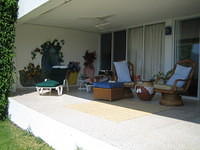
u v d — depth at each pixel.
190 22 5.51
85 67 8.55
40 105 4.48
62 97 5.59
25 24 7.09
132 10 5.11
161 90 4.55
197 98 5.33
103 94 5.11
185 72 4.72
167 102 4.54
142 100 5.20
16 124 4.68
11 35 4.91
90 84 6.82
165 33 6.04
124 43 7.53
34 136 3.83
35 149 3.18
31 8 4.50
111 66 8.12
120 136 2.58
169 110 4.06
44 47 7.53
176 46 5.83
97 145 2.46
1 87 4.83
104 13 5.47
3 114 5.05
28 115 4.14
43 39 7.49
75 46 8.23
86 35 8.50
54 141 3.26
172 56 5.87
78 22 6.74
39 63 7.48
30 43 7.25
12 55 4.92
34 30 7.29
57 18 6.14
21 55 7.10
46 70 7.60
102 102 4.89
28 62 7.26
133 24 6.89
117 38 7.87
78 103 4.75
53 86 5.86
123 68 6.11
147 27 6.66
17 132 4.08
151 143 2.36
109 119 3.37
